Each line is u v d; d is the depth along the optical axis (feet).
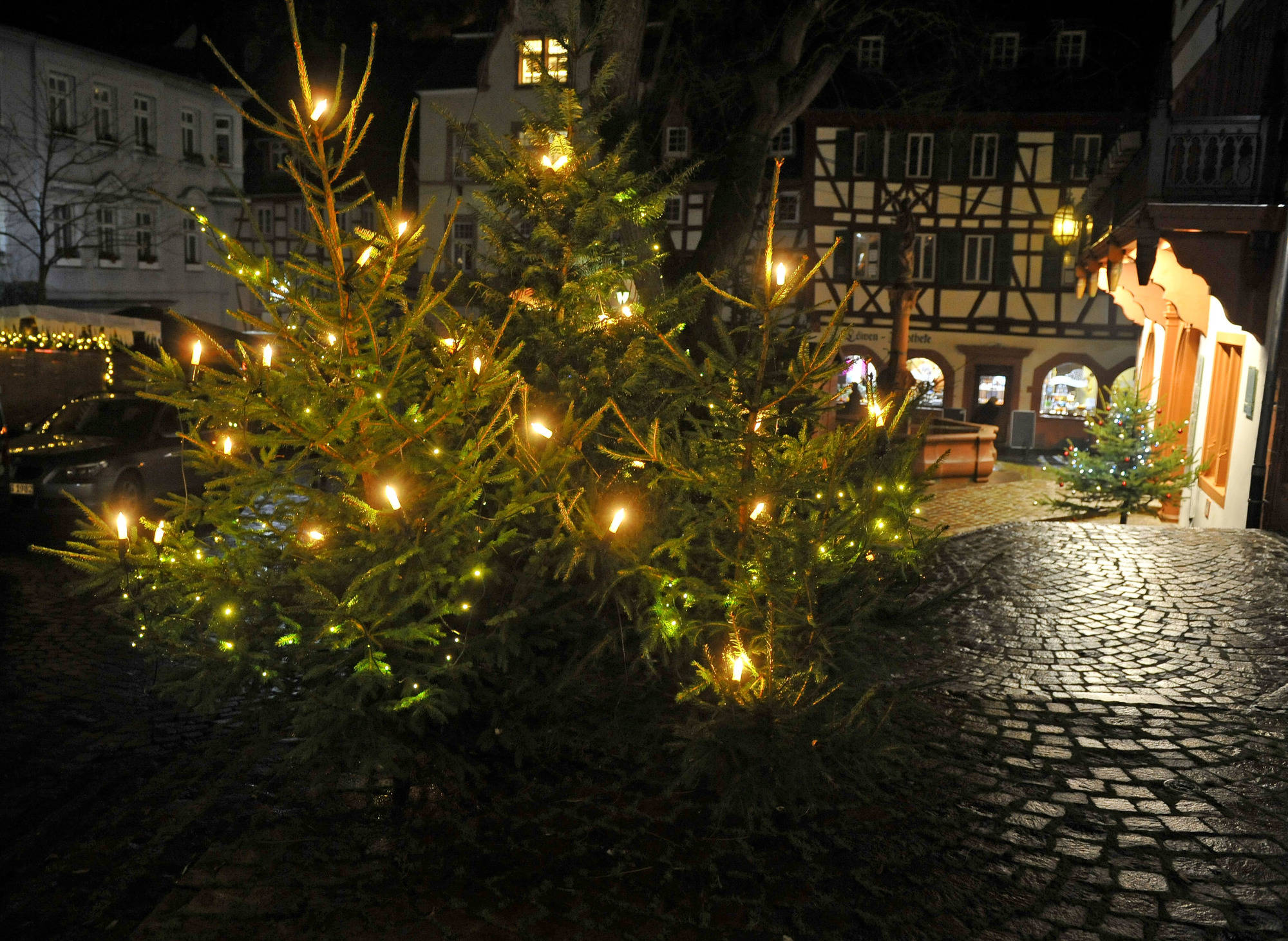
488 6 71.00
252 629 13.24
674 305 15.35
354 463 12.33
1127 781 14.52
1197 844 12.78
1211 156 35.50
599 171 15.21
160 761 16.22
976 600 23.99
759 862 12.27
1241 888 11.78
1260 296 33.60
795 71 34.45
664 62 38.83
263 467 12.64
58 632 24.36
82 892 12.01
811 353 12.47
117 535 12.84
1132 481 46.19
